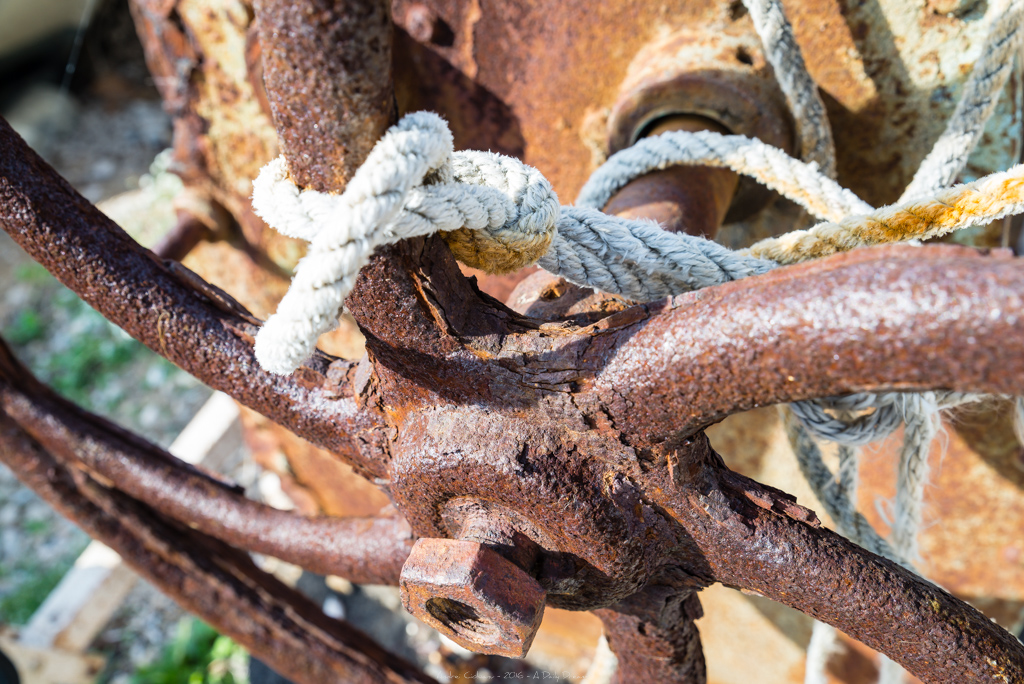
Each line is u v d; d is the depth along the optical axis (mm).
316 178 207
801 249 270
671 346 215
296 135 201
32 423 352
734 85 336
